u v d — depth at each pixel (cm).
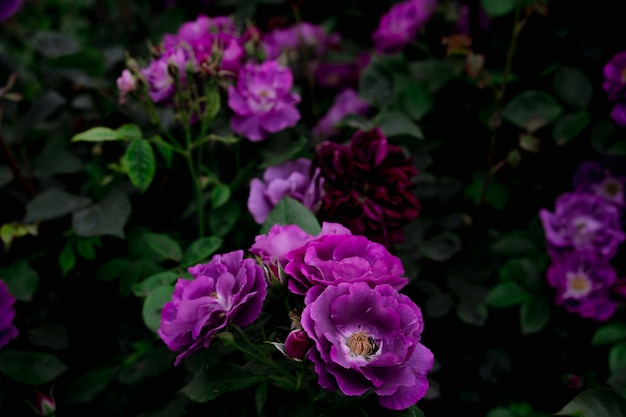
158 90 68
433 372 77
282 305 58
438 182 82
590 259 77
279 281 54
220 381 58
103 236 77
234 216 72
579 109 78
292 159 71
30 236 76
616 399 57
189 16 103
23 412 74
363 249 54
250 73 70
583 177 82
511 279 80
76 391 76
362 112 91
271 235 57
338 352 50
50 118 89
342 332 52
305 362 53
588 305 77
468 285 82
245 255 67
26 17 142
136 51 97
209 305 53
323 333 51
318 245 54
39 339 74
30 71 110
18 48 124
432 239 79
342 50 97
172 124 75
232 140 69
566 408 57
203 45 70
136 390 75
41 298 77
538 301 78
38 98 83
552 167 83
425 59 89
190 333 54
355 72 97
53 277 78
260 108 71
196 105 67
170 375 74
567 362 81
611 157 81
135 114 75
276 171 70
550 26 79
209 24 75
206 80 66
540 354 82
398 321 51
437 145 84
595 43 79
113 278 74
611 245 79
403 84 85
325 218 66
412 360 52
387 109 82
